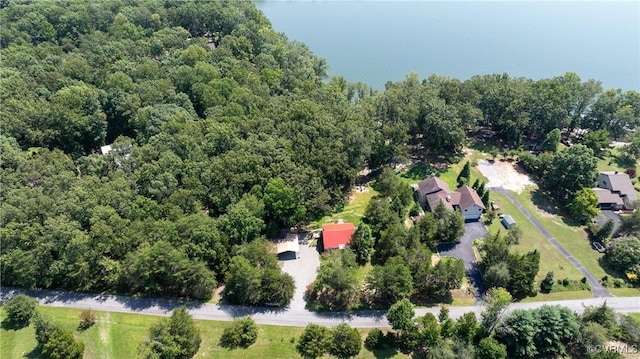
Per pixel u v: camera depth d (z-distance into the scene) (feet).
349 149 421.18
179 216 338.75
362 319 305.32
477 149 518.37
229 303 316.81
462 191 410.52
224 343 285.64
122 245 314.55
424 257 327.06
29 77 505.25
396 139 457.68
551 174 430.20
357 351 278.26
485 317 284.61
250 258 319.47
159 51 645.51
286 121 444.55
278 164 383.04
